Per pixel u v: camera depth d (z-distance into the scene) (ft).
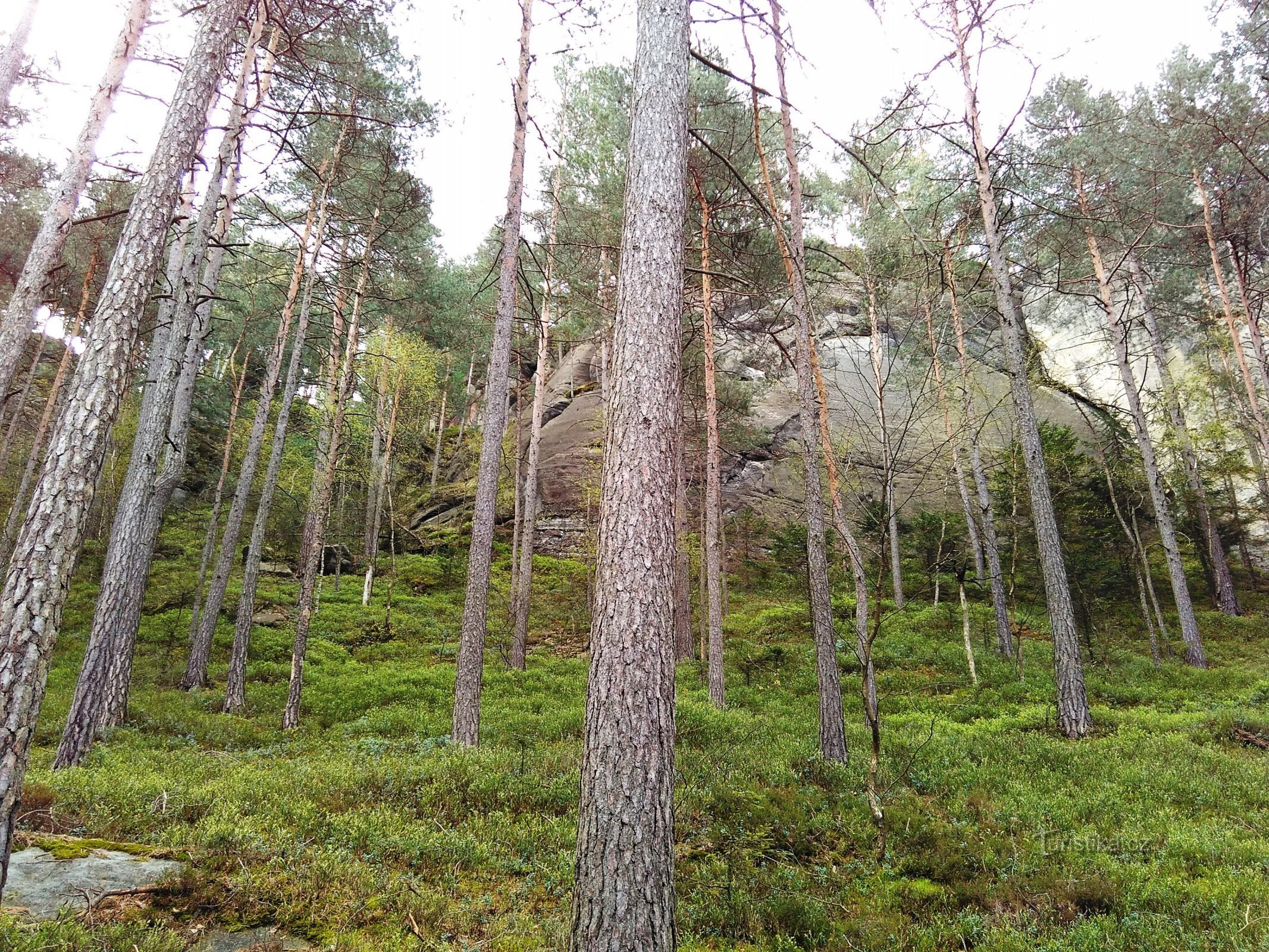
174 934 12.19
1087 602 63.57
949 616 67.82
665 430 14.47
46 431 69.05
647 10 18.13
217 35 19.92
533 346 110.42
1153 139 61.31
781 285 60.23
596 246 49.88
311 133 56.08
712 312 50.72
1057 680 37.37
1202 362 81.15
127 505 32.89
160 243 17.10
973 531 73.31
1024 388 39.86
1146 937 15.02
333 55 49.06
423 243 80.18
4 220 65.05
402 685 49.42
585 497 91.40
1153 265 72.69
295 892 14.70
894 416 32.94
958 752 31.68
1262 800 24.12
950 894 18.11
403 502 112.88
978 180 42.68
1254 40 52.95
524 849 19.67
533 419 68.69
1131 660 56.54
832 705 30.50
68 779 21.25
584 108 65.41
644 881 11.44
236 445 97.45
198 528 90.12
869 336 84.89
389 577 86.07
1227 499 83.61
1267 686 47.52
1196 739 34.22
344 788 23.70
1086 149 61.11
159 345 42.24
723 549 73.92
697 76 53.42
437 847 18.53
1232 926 14.82
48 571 13.11
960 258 68.44
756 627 69.92
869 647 24.58
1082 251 65.77
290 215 58.75
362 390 84.79
